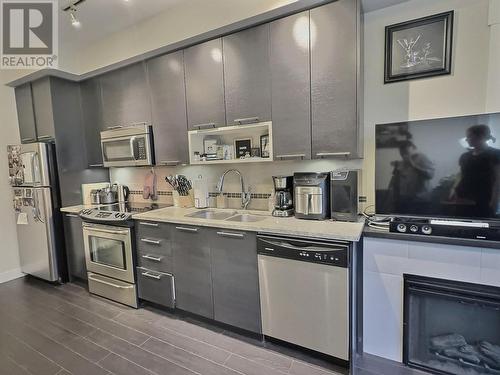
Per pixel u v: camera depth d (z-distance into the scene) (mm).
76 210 3027
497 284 1506
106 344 2102
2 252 3393
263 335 2049
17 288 3160
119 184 3547
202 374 1771
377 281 1815
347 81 1840
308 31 1929
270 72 2096
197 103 2473
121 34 3096
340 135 1895
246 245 1997
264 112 2152
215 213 2631
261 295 1963
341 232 1696
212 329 2258
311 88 1957
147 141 2785
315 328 1778
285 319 1885
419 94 1933
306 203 2070
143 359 1925
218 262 2139
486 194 1542
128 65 2846
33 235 3252
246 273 2021
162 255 2436
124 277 2652
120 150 2992
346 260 1632
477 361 1639
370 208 2146
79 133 3379
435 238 1604
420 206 1710
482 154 1533
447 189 1631
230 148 2615
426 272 1673
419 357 1780
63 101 3209
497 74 1696
